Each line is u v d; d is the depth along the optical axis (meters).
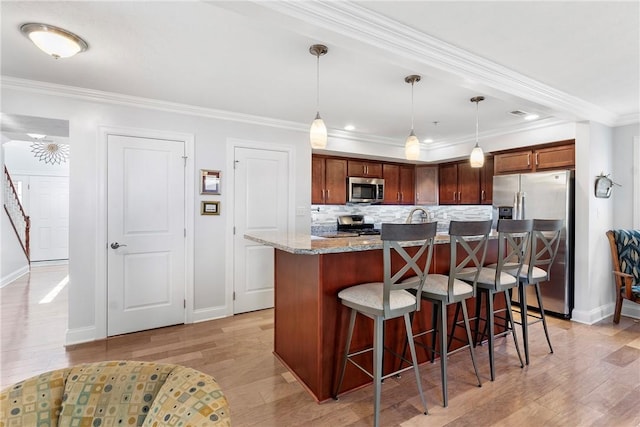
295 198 4.08
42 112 2.78
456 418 1.89
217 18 1.80
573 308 3.57
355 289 2.05
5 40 2.04
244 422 1.87
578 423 1.84
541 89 2.75
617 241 3.52
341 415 1.93
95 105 2.99
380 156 4.98
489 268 2.69
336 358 2.13
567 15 1.76
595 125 3.47
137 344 2.92
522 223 2.44
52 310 3.85
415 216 6.12
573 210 3.63
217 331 3.23
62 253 7.54
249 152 3.78
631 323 3.44
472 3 1.67
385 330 2.36
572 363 2.54
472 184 5.17
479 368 2.48
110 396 0.88
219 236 3.62
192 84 2.79
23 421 0.82
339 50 2.16
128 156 3.14
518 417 1.89
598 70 2.47
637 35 1.97
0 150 5.03
